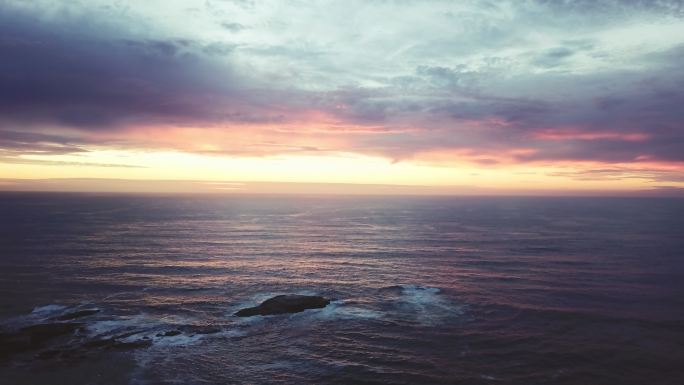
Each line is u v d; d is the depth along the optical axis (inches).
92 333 1334.9
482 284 2005.4
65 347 1216.8
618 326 1419.8
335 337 1333.7
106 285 1916.8
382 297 1785.2
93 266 2325.3
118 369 1091.9
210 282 2015.3
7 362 1115.9
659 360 1158.3
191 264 2436.0
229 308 1624.0
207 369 1107.3
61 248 2913.4
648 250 2999.5
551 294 1818.4
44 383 1010.1
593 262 2554.1
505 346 1256.8
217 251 2915.8
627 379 1053.2
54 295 1748.3
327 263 2532.0
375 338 1323.8
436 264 2507.4
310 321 1478.8
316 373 1092.5
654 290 1882.4
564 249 3061.0
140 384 1018.7
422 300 1738.4
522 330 1386.6
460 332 1373.0
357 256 2783.0
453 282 2048.5
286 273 2241.6
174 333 1341.0
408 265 2474.2
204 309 1601.9
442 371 1101.7
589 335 1341.0
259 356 1190.9
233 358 1176.2
